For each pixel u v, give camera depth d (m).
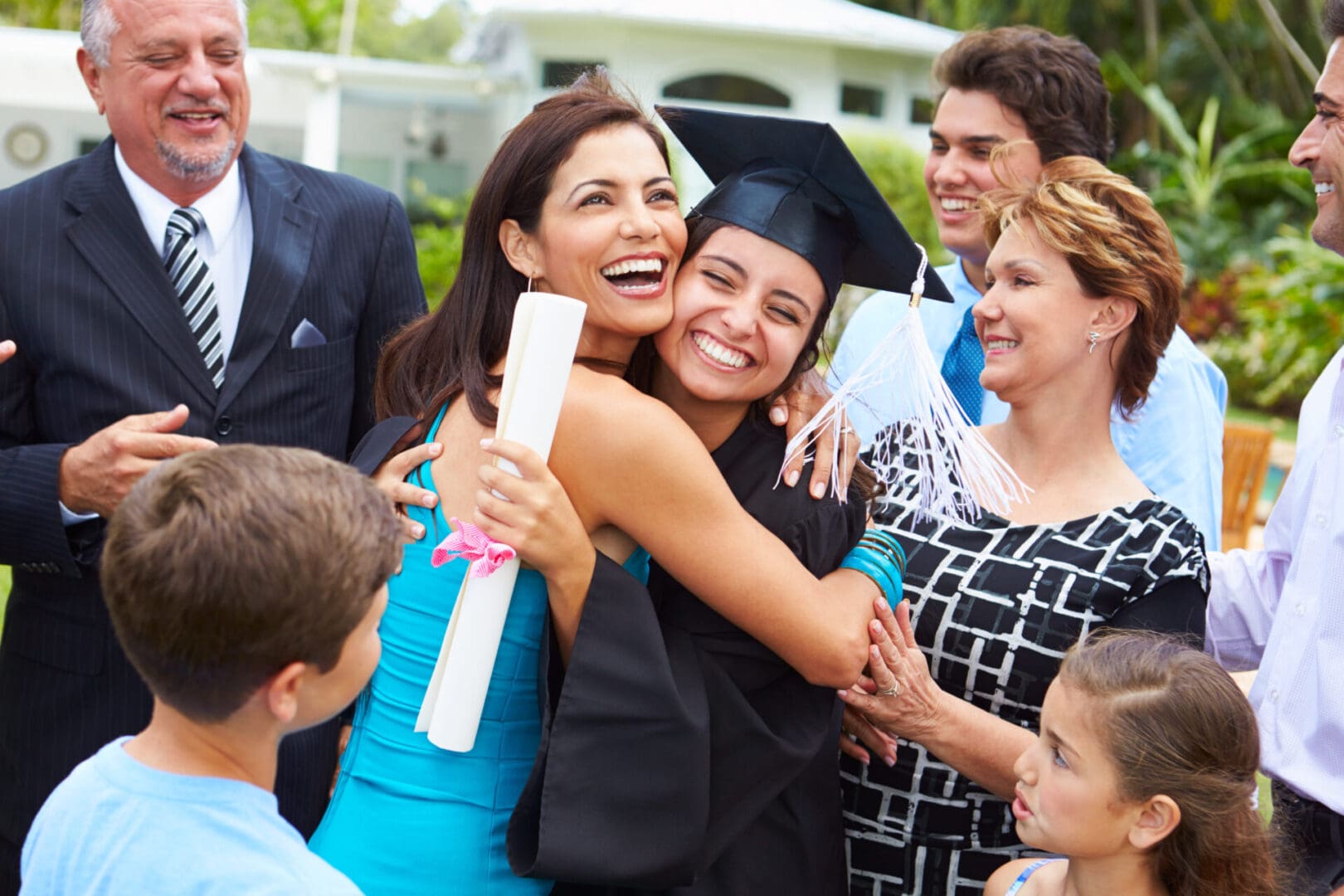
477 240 2.05
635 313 1.97
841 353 3.54
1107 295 2.28
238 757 1.50
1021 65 3.24
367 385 2.96
